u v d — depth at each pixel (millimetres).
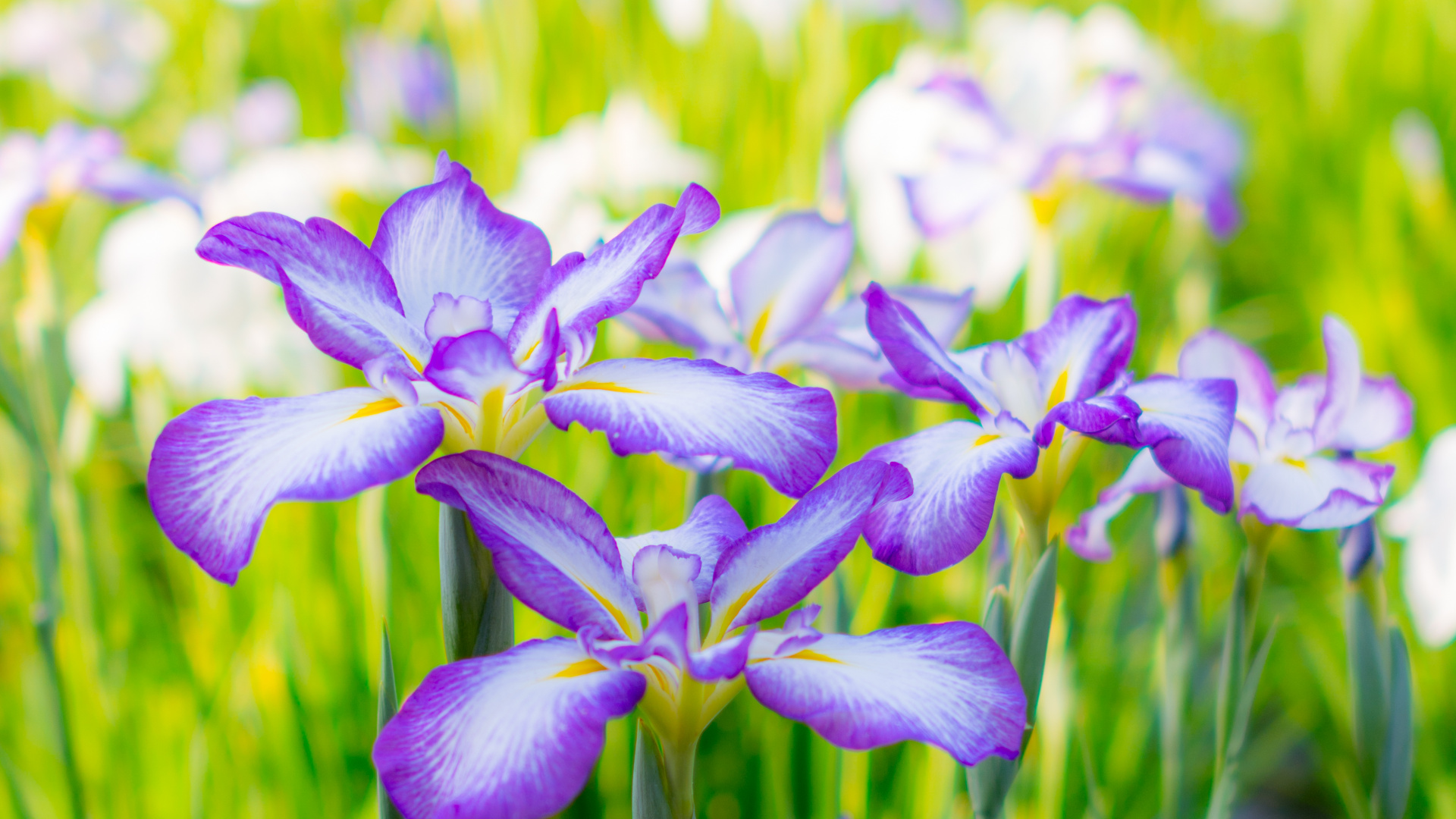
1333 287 2277
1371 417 1000
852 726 857
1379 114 2818
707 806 1529
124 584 1721
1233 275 2850
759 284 1067
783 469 875
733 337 1054
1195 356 1006
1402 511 1150
